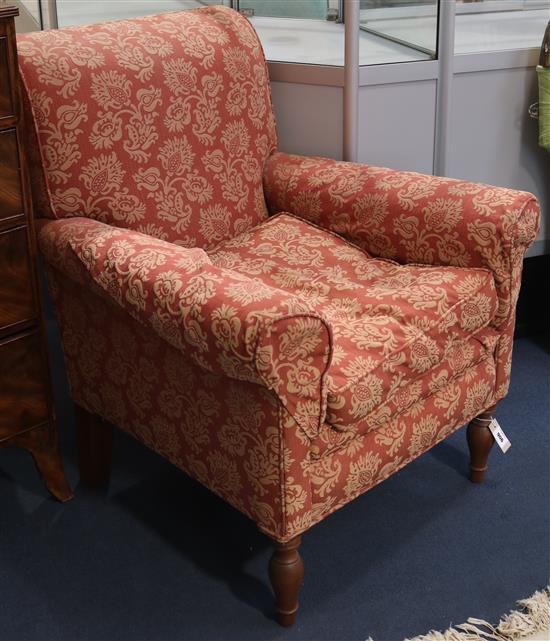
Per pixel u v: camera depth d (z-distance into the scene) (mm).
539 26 2967
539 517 2264
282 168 2506
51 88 2084
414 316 1967
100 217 2189
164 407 1979
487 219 2090
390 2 2525
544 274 3105
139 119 2215
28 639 1917
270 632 1925
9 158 1956
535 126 2893
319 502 1831
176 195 2303
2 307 2057
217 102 2371
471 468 2391
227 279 1693
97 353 2139
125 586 2061
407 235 2238
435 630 1915
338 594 2021
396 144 2691
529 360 2984
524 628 1901
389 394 1874
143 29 2301
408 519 2264
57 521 2281
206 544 2191
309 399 1709
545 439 2572
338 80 2541
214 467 1897
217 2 2990
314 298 2104
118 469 2490
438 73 2656
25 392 2176
